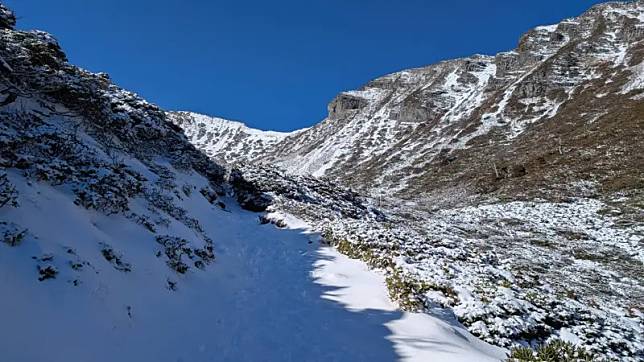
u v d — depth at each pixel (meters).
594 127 63.44
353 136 124.81
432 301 11.91
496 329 11.18
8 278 6.39
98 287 7.63
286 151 145.25
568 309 13.60
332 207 28.00
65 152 12.61
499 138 81.25
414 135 108.25
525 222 38.41
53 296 6.72
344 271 13.70
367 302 11.20
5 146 10.59
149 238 11.50
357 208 30.91
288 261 14.74
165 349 7.44
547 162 56.78
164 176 18.72
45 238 7.86
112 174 12.83
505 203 46.09
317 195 28.86
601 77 89.25
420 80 161.62
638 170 44.94
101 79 22.84
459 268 15.68
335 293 11.71
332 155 113.81
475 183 59.44
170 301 9.29
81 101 17.73
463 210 46.09
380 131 121.88
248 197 24.17
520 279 16.48
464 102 117.31
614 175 45.91
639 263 26.98
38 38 18.62
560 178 49.62
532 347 11.07
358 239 17.00
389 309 10.84
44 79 16.22
